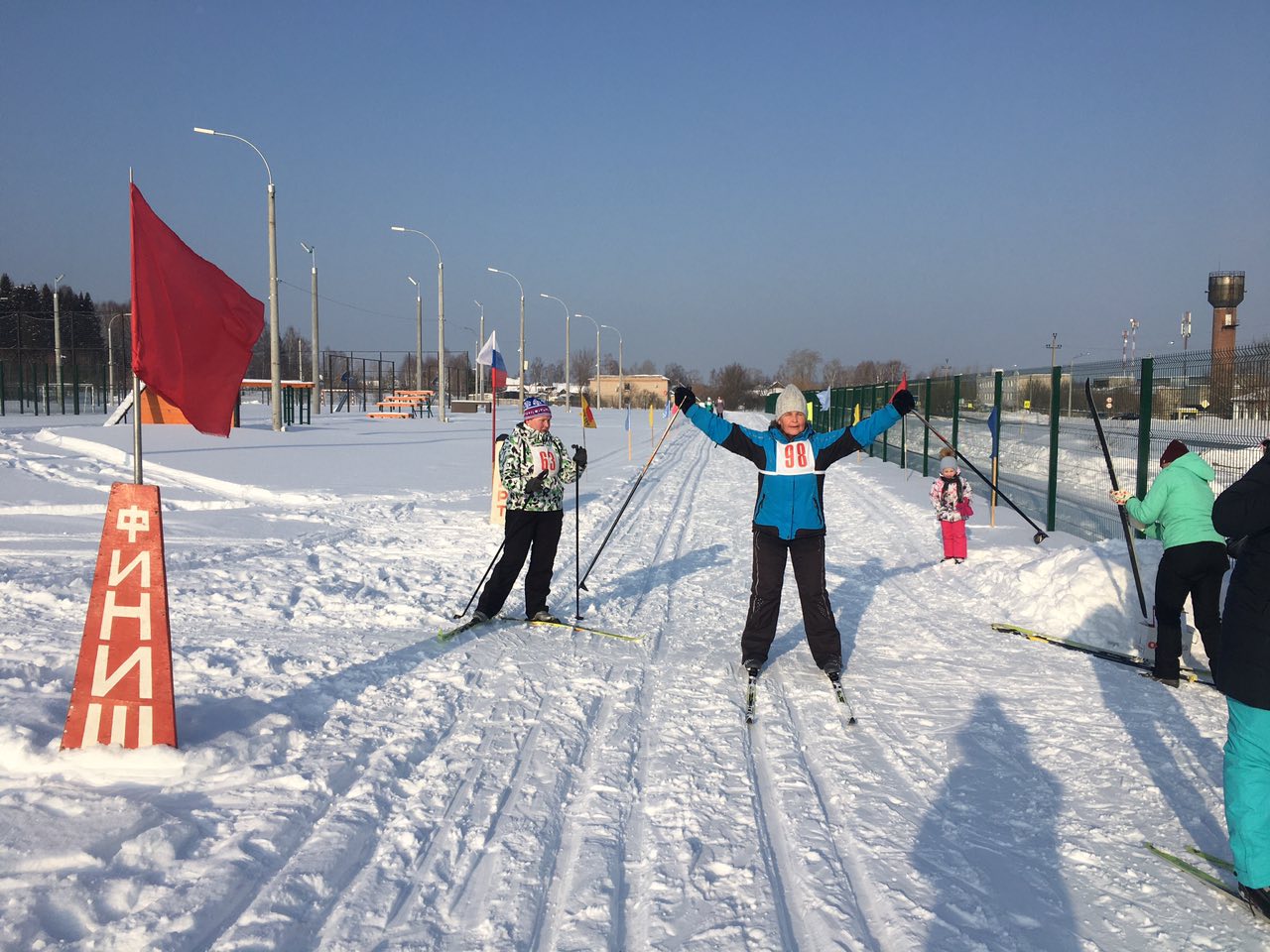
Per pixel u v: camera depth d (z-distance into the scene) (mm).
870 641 6875
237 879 3113
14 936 2670
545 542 7059
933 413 21250
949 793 4145
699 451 31906
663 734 4832
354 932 2908
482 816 3766
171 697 4043
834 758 4551
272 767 4082
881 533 12547
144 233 4227
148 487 4008
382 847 3473
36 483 13664
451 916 3035
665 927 3021
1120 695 5578
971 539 11586
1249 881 3162
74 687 4008
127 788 3785
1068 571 7570
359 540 10625
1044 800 4082
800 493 5695
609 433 40188
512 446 6953
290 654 5965
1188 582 5738
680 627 7234
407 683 5449
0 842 3207
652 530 12789
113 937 2732
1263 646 3088
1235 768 3211
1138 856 3592
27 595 7277
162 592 4023
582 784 4145
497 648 6371
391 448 23547
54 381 57281
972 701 5461
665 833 3693
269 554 9484
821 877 3379
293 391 34500
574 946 2893
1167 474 5801
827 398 25578
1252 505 3033
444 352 41031
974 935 3021
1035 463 14094
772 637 5754
